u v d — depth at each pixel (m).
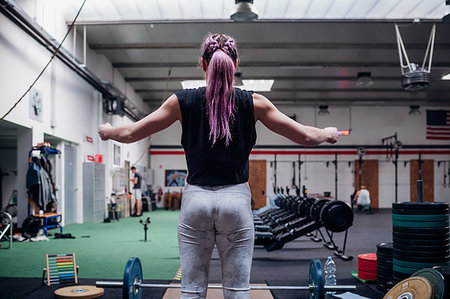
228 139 1.45
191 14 7.91
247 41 10.87
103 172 11.84
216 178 1.46
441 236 3.27
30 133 7.79
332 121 19.20
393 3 7.45
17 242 7.07
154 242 7.21
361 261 4.19
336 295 3.58
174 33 10.27
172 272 4.66
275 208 10.55
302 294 3.75
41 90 8.20
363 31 10.16
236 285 1.47
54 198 8.16
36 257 5.56
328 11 7.75
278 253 6.23
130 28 9.87
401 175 19.17
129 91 15.31
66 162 10.00
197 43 10.98
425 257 3.26
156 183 19.30
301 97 17.69
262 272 4.79
